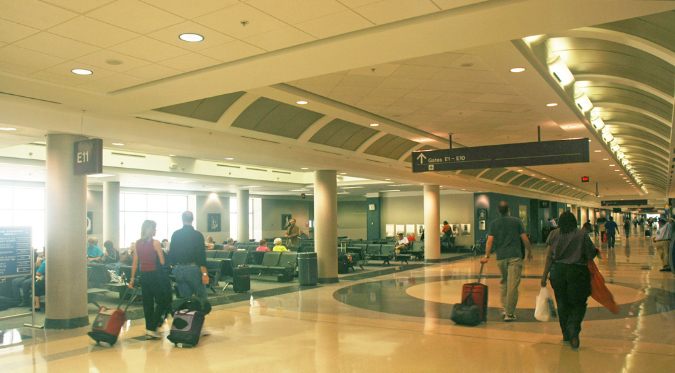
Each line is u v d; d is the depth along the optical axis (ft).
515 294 27.89
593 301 33.96
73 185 29.53
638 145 62.23
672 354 20.43
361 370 18.99
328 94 30.53
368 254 73.77
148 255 25.59
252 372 19.04
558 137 46.19
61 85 23.15
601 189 137.59
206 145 37.35
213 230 107.96
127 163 61.36
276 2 14.53
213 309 33.96
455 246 104.06
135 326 28.60
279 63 19.89
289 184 89.30
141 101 25.99
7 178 67.21
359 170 55.88
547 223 136.26
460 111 35.19
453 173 74.28
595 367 18.67
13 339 25.94
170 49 18.48
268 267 53.21
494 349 21.74
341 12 15.37
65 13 15.11
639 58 27.50
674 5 14.67
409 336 24.67
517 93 30.32
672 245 23.90
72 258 29.32
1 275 28.07
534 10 15.01
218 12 15.20
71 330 28.35
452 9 15.43
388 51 18.67
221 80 22.15
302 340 24.18
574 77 30.50
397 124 39.60
